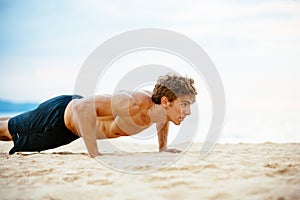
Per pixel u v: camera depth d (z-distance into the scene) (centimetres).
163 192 229
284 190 228
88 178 273
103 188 244
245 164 308
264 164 306
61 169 307
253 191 227
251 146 436
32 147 413
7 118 439
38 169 310
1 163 338
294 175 269
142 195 225
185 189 233
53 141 406
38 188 253
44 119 401
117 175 279
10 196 238
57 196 233
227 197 218
